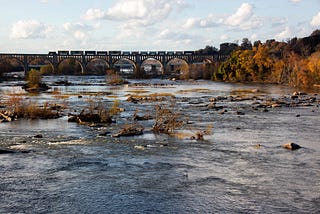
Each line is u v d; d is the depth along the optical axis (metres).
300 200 26.23
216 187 28.67
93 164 34.69
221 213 24.28
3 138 45.88
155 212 24.47
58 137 46.56
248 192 27.69
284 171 32.47
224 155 37.84
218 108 75.25
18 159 36.28
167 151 39.47
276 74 159.62
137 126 53.81
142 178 30.77
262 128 52.94
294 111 70.50
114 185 29.12
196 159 36.38
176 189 28.30
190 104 82.69
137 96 101.88
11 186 28.88
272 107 76.81
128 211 24.61
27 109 65.06
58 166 34.00
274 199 26.39
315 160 35.88
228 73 182.50
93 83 169.12
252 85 148.38
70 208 25.02
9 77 193.75
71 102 86.50
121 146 41.66
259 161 35.56
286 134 48.50
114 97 99.75
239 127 53.66
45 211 24.58
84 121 58.12
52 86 147.25
